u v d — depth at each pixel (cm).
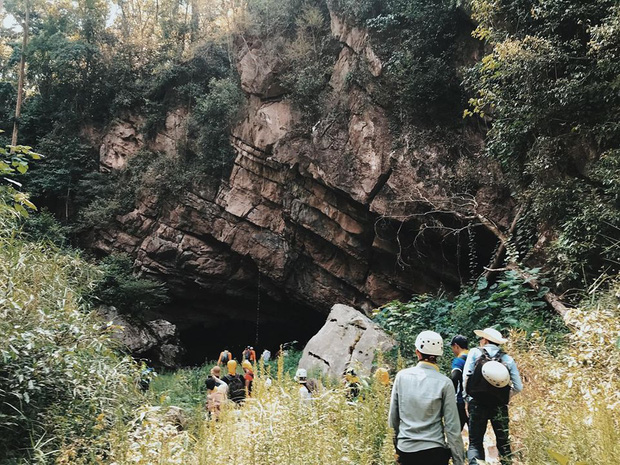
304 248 2139
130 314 2136
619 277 891
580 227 1027
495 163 1468
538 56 1112
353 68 1775
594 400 455
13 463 505
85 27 2850
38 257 749
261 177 2188
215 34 2598
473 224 1457
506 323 1018
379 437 441
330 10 1878
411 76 1588
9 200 690
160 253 2380
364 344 1152
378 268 1917
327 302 2123
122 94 2598
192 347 2761
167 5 2925
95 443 488
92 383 619
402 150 1638
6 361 550
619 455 327
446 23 1570
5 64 3002
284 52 2069
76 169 2558
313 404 482
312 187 1952
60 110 2706
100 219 2422
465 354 514
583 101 1073
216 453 429
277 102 2066
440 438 383
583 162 1091
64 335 652
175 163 2409
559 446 378
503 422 449
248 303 2530
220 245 2364
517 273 1103
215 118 2286
